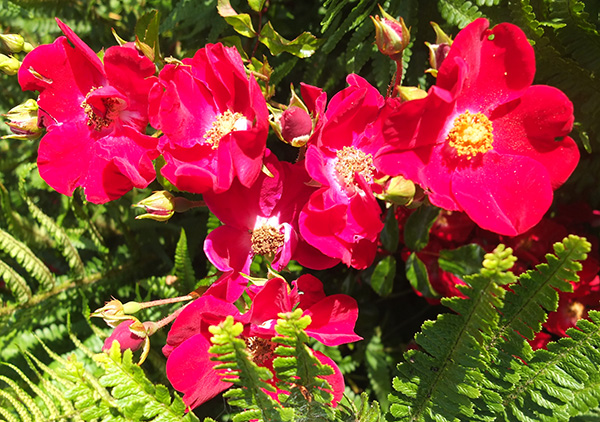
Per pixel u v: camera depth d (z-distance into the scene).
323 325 0.26
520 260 0.33
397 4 0.32
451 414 0.25
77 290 0.40
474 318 0.22
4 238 0.37
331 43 0.32
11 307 0.38
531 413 0.25
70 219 0.44
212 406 0.36
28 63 0.27
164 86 0.25
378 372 0.36
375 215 0.25
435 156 0.25
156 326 0.27
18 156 0.45
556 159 0.24
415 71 0.33
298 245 0.26
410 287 0.39
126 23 0.43
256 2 0.31
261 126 0.23
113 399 0.28
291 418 0.23
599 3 0.31
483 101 0.25
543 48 0.30
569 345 0.23
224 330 0.20
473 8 0.29
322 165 0.24
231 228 0.27
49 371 0.30
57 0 0.41
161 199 0.26
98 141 0.28
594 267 0.32
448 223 0.34
